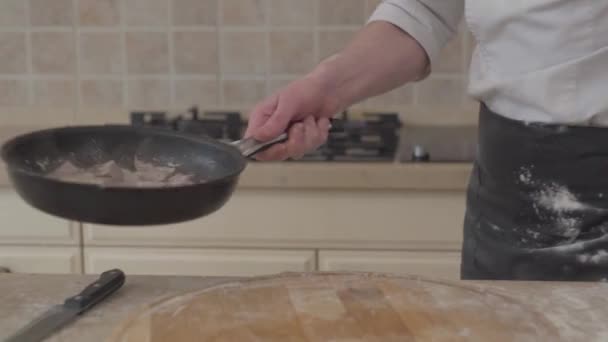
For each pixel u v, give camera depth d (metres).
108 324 0.78
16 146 0.80
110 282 0.85
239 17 2.00
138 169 0.86
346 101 1.10
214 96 2.04
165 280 0.89
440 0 1.16
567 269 1.03
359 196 1.63
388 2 1.18
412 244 1.65
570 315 0.80
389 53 1.14
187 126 1.86
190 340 0.72
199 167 0.87
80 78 2.04
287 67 2.02
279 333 0.74
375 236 1.65
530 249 1.05
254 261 1.67
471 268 1.14
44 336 0.75
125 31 2.02
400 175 1.60
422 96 2.02
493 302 0.81
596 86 1.01
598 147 1.01
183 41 2.02
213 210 0.77
